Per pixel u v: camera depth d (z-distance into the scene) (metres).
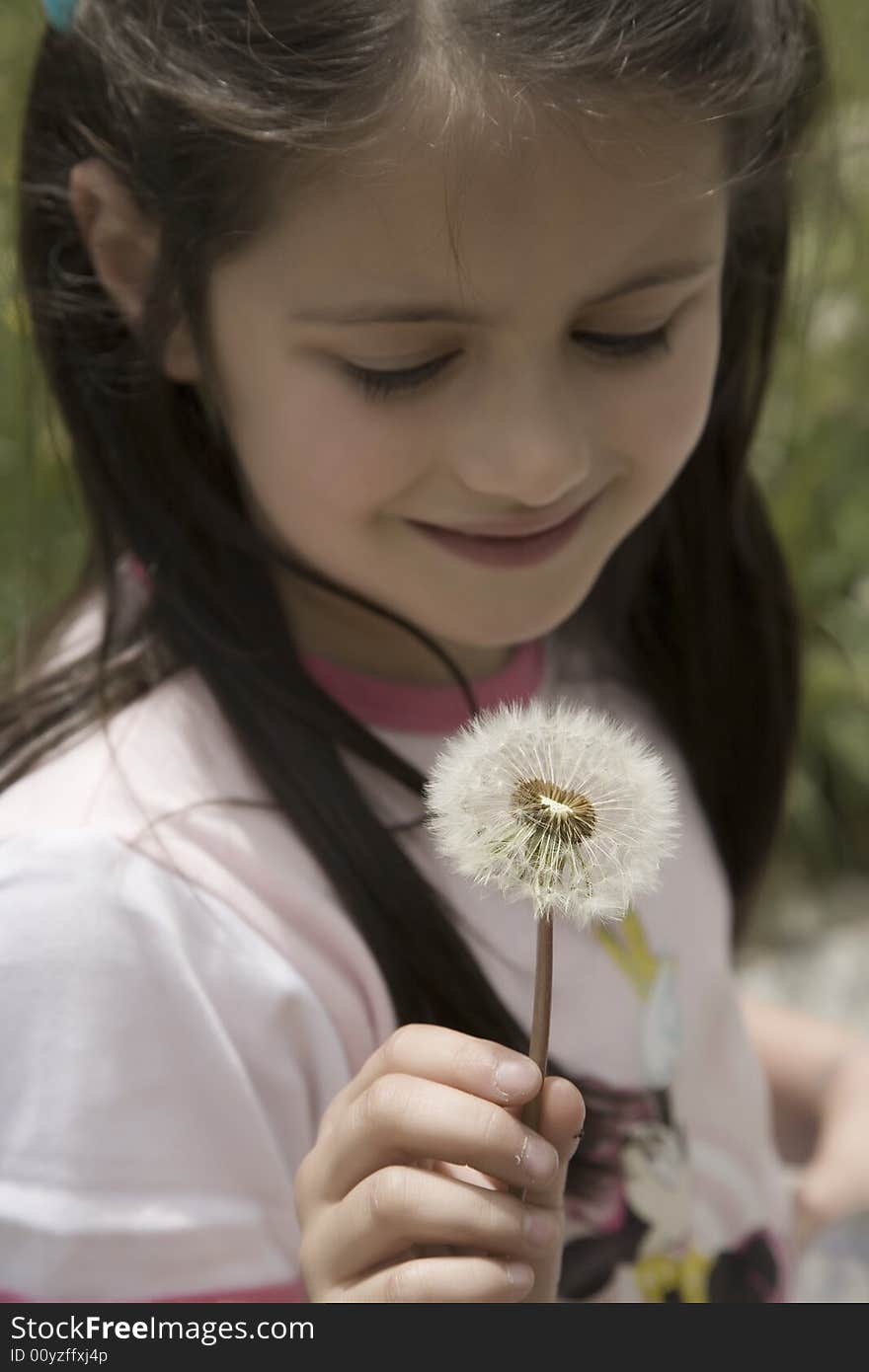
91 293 0.67
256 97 0.59
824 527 1.54
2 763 0.66
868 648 1.52
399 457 0.60
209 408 0.65
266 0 0.59
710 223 0.61
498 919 0.67
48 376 0.68
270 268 0.60
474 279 0.58
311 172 0.58
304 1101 0.62
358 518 0.61
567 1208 0.68
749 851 0.80
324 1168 0.56
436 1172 0.59
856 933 1.49
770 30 0.63
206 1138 0.60
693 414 0.63
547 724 0.54
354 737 0.66
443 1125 0.54
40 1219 0.59
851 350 1.41
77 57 0.65
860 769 1.51
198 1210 0.60
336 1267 0.55
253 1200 0.60
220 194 0.60
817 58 0.69
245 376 0.62
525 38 0.58
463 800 0.53
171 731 0.64
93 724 0.65
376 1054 0.56
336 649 0.68
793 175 0.71
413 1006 0.63
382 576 0.62
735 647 0.78
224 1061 0.60
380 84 0.58
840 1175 0.78
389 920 0.63
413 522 0.61
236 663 0.64
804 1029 0.83
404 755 0.67
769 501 1.45
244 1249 0.60
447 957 0.64
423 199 0.58
